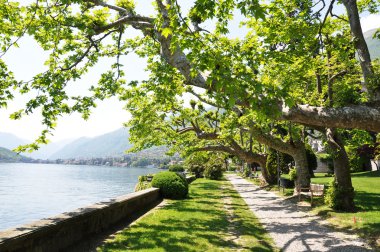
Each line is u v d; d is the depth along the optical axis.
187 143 26.52
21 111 9.82
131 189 52.44
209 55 5.75
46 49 11.96
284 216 13.02
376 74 7.47
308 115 7.05
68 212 8.76
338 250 7.85
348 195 12.70
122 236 9.22
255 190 25.52
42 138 10.13
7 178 76.12
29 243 6.48
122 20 10.17
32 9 9.73
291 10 12.37
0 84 10.02
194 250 7.83
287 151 18.89
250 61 9.16
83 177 93.19
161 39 7.85
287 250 7.97
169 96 12.05
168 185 18.88
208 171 42.69
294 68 12.91
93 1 10.02
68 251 7.62
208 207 15.66
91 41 11.05
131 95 13.82
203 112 22.88
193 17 7.65
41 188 51.56
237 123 16.81
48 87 10.25
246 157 27.78
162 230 10.08
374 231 9.13
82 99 11.56
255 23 13.23
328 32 14.20
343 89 10.43
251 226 10.98
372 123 6.78
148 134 21.55
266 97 5.69
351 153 23.86
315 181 27.73
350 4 8.30
